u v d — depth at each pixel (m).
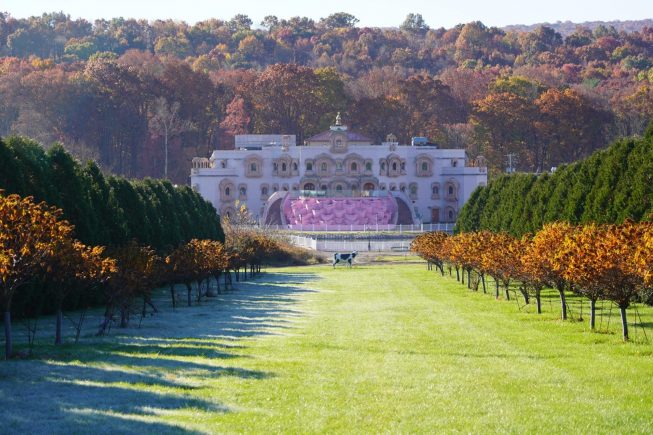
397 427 21.94
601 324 42.84
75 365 29.70
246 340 38.78
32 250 31.73
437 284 75.56
